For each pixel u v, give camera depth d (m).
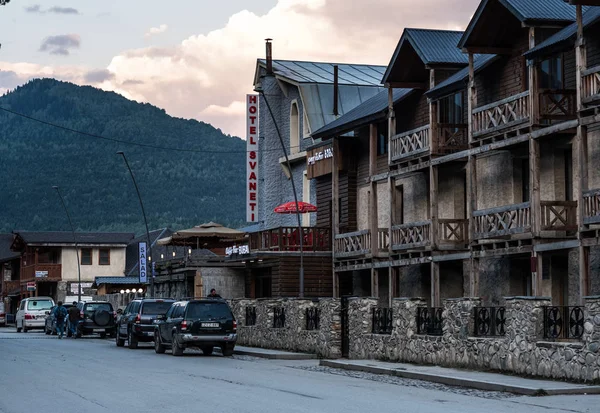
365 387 21.28
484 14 33.94
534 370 22.09
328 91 54.28
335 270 47.69
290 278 49.03
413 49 40.31
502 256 35.84
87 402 17.84
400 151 41.06
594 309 20.16
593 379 20.05
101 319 52.38
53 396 19.00
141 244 73.19
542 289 32.56
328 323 32.31
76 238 94.88
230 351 35.09
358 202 47.81
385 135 45.41
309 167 50.91
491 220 34.12
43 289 99.69
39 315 65.94
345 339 32.12
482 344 24.34
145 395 19.12
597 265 29.95
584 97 29.06
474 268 35.56
